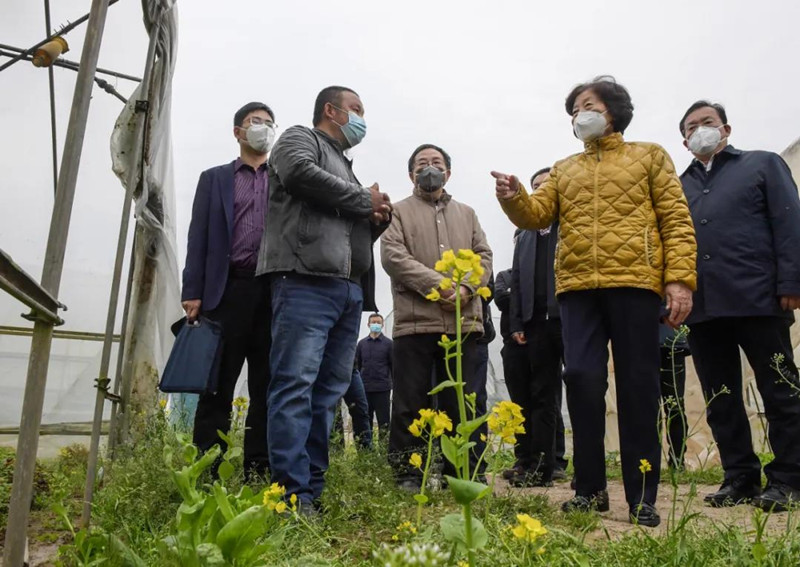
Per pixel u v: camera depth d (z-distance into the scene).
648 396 3.06
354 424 7.18
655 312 3.14
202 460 1.62
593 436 3.14
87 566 1.63
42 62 3.10
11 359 5.07
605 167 3.29
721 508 3.39
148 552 2.10
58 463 4.27
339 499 2.96
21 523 1.48
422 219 4.36
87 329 4.99
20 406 5.07
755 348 3.57
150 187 4.39
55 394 5.03
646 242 3.15
